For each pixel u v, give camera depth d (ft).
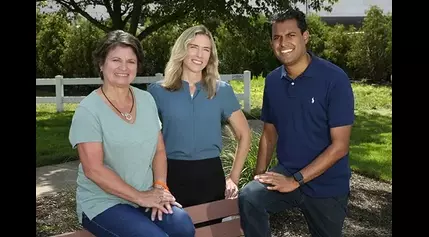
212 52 10.35
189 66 10.15
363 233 15.76
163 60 53.57
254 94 49.67
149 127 8.86
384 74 62.95
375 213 17.38
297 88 10.00
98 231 8.30
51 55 56.34
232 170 10.93
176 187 10.13
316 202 9.98
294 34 9.93
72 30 56.08
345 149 9.77
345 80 9.85
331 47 64.90
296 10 10.17
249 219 9.75
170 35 52.75
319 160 9.69
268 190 9.80
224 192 10.53
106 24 51.72
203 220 9.62
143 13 44.29
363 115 40.19
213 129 10.32
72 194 18.34
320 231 10.30
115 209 8.30
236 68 57.98
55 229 15.67
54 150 27.09
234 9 41.14
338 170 10.03
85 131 8.33
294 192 9.96
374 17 63.05
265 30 42.11
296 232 15.69
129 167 8.64
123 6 45.70
